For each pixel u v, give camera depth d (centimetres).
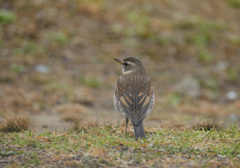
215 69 1964
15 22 1973
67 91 1583
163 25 2202
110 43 2006
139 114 795
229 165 621
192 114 1389
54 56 1852
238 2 2678
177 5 2448
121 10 2242
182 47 2080
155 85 1750
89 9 2145
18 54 1805
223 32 2302
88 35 2020
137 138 755
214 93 1755
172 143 729
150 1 2403
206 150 698
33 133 844
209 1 2627
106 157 652
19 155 669
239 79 1897
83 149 702
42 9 2080
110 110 1433
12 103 1402
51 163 636
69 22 2061
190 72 1905
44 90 1579
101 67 1838
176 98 1600
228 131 855
